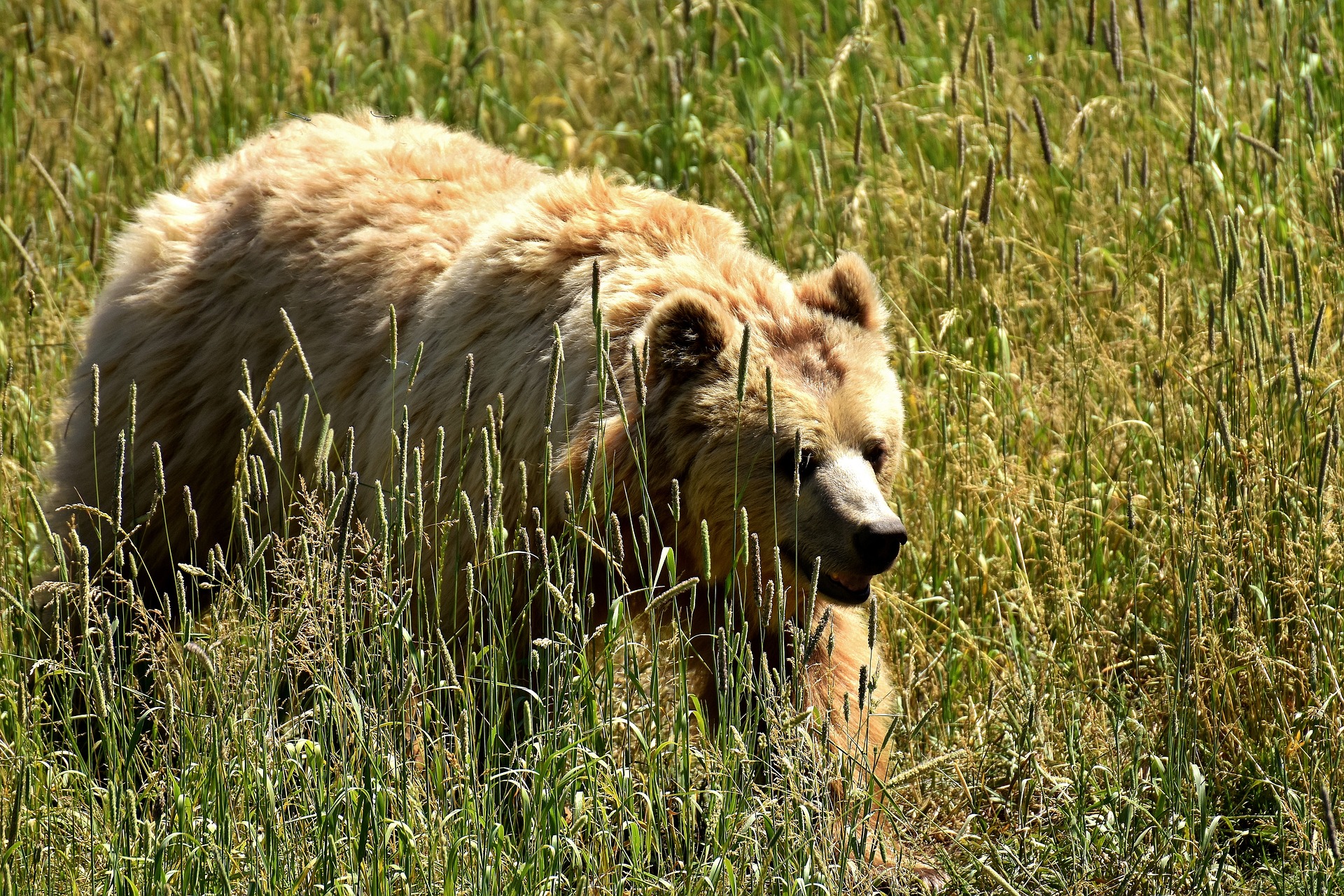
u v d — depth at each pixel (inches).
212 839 571.8
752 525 681.0
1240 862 700.0
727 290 711.7
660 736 610.2
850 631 745.0
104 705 598.5
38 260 1051.3
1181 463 821.9
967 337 970.7
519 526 608.7
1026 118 1155.3
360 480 737.6
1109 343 940.6
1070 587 775.1
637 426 673.0
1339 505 743.1
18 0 1429.6
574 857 584.4
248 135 1247.5
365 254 772.6
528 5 1513.3
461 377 712.4
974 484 840.9
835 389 689.6
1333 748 678.5
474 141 855.1
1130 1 1221.7
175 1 1392.7
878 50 1256.2
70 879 582.2
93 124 1280.8
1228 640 743.7
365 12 1454.2
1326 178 976.9
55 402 926.4
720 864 572.7
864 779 668.1
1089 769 698.8
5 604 775.1
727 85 1294.3
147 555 813.9
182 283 808.9
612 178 823.1
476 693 691.4
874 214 1079.6
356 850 575.5
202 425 798.5
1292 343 724.0
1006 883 610.9
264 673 599.2
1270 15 1139.3
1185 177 1050.1
